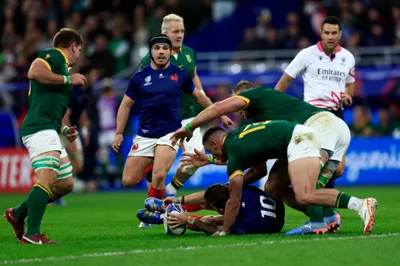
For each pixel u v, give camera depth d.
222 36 91.12
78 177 72.50
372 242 26.70
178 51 40.03
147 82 36.41
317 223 29.56
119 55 87.12
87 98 54.09
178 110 37.03
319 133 30.12
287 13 92.25
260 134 28.62
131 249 26.06
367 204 28.52
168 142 36.47
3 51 88.38
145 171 38.22
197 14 91.88
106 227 36.72
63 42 29.39
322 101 38.31
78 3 93.50
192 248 25.80
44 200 28.25
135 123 74.44
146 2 92.31
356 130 74.56
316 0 88.50
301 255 24.16
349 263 22.86
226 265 22.70
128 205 55.38
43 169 28.34
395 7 84.38
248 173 31.47
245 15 92.06
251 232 29.83
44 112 28.72
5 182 73.25
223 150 29.53
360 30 82.31
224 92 72.25
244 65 80.94
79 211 49.62
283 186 31.25
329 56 38.44
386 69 76.56
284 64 78.31
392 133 74.69
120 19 89.12
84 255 24.77
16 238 31.03
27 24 89.56
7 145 75.12
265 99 30.50
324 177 31.25
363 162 74.19
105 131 74.62
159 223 33.66
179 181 40.59
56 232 34.06
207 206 31.61
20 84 76.62
